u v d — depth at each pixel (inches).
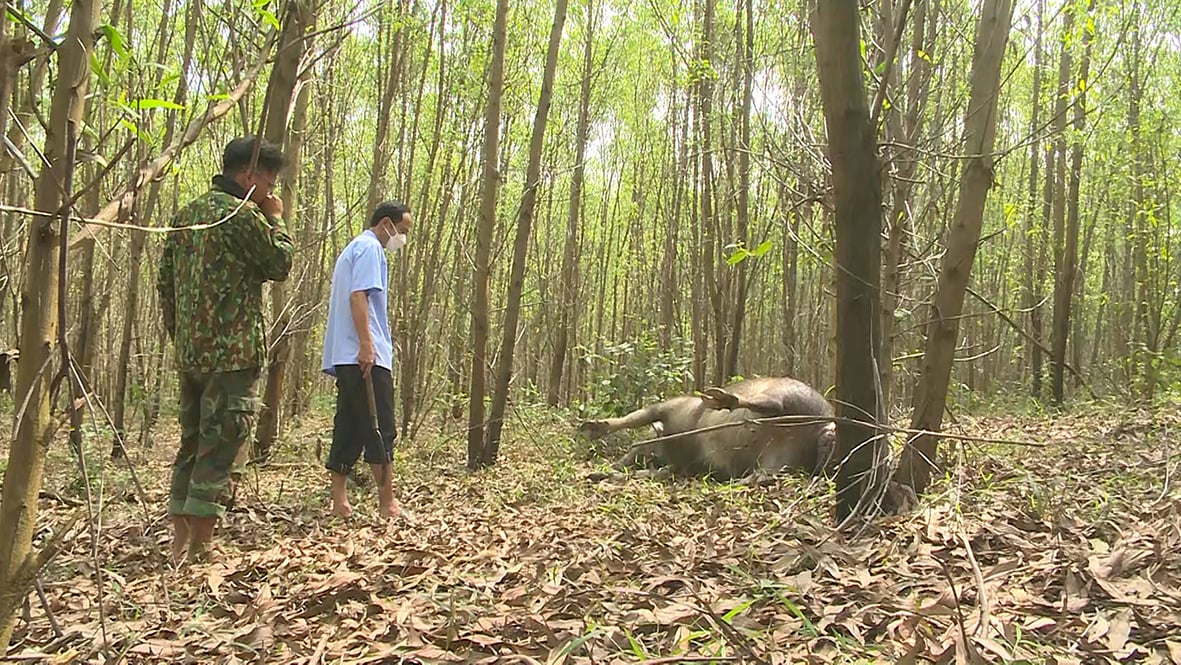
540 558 128.6
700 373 469.4
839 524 136.3
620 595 101.5
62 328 60.3
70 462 236.2
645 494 206.1
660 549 127.3
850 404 136.9
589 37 497.4
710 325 562.3
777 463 236.4
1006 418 388.8
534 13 437.7
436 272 431.5
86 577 128.3
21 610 106.8
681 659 77.1
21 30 64.4
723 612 91.8
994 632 82.0
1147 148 441.7
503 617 97.3
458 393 396.2
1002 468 183.9
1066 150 485.1
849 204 134.6
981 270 628.4
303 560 135.0
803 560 113.2
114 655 92.2
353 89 423.2
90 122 77.3
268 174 148.5
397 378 439.8
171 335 155.8
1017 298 642.2
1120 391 454.6
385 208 190.1
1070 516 127.1
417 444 328.5
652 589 105.9
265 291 337.4
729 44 408.8
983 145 143.0
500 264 587.2
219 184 146.9
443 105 397.7
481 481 231.9
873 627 88.7
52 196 61.3
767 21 408.2
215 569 133.0
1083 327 774.5
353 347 179.9
